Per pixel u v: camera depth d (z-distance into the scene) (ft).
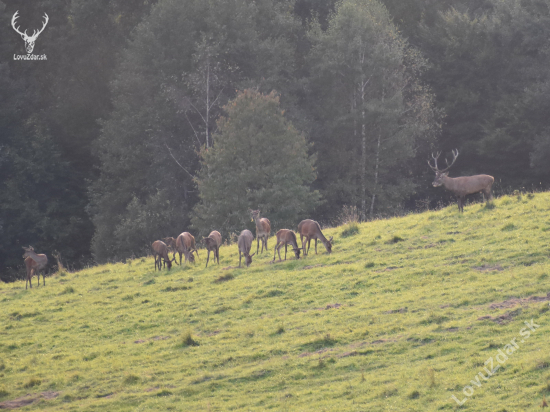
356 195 407.44
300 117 403.54
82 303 168.14
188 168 411.54
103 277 201.05
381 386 91.76
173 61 397.60
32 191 447.83
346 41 398.83
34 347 136.77
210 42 401.08
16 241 439.22
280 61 415.23
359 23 391.45
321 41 413.18
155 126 391.86
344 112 407.85
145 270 201.46
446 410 80.89
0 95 436.76
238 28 410.11
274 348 114.93
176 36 408.87
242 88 390.63
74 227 449.06
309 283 151.12
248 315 137.39
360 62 390.42
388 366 99.86
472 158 432.66
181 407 96.53
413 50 410.72
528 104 370.73
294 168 327.26
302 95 443.73
